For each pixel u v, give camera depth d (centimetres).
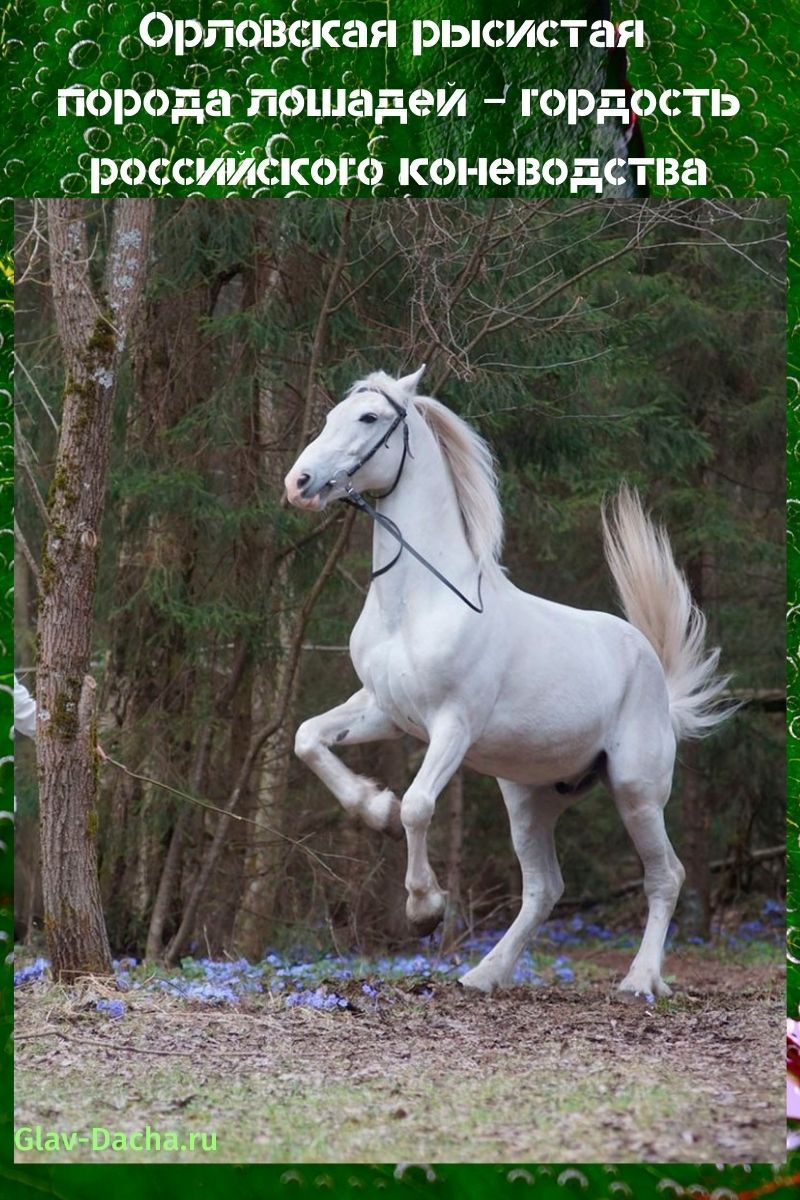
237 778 1456
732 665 1797
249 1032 839
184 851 1480
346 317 1350
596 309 1329
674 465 1559
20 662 1519
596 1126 660
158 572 1359
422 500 927
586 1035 867
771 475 1666
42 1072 744
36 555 1427
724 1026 907
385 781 1673
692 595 1670
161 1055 781
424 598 916
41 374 1395
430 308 1276
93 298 935
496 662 930
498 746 957
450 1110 687
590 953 1722
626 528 1145
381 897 1616
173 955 1359
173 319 1376
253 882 1535
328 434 902
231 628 1366
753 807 1880
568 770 1002
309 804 1634
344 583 1548
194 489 1320
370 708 945
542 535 1670
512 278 1285
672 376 1570
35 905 1483
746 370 1576
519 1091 723
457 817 1603
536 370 1352
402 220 1262
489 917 1725
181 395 1387
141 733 1414
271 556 1416
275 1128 658
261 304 1340
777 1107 683
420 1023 888
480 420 1399
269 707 1507
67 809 923
